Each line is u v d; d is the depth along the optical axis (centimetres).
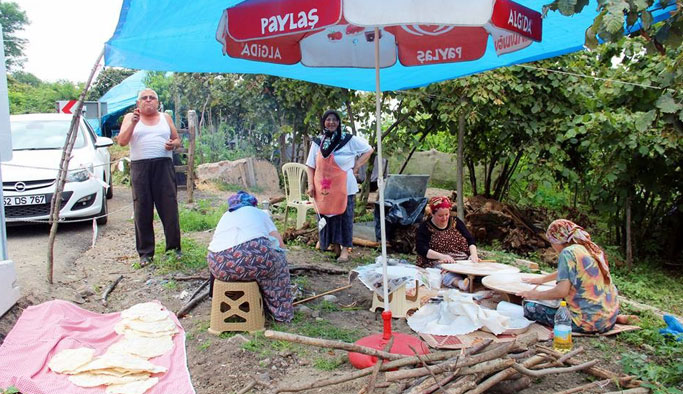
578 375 400
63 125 931
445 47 520
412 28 521
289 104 1070
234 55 425
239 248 468
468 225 930
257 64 585
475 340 447
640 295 702
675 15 353
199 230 886
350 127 980
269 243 484
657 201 930
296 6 328
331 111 693
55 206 586
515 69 857
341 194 690
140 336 464
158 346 444
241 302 475
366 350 337
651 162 812
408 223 779
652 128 733
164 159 660
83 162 840
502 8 339
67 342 441
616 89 769
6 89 518
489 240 924
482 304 538
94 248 746
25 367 398
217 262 472
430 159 1527
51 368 396
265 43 462
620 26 309
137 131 646
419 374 325
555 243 493
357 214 973
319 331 482
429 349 432
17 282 523
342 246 738
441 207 609
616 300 481
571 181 941
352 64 553
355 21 311
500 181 1045
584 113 870
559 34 516
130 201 1103
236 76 1244
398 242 795
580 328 468
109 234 830
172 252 675
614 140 759
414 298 532
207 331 481
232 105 1463
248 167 1398
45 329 462
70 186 806
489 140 989
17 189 773
